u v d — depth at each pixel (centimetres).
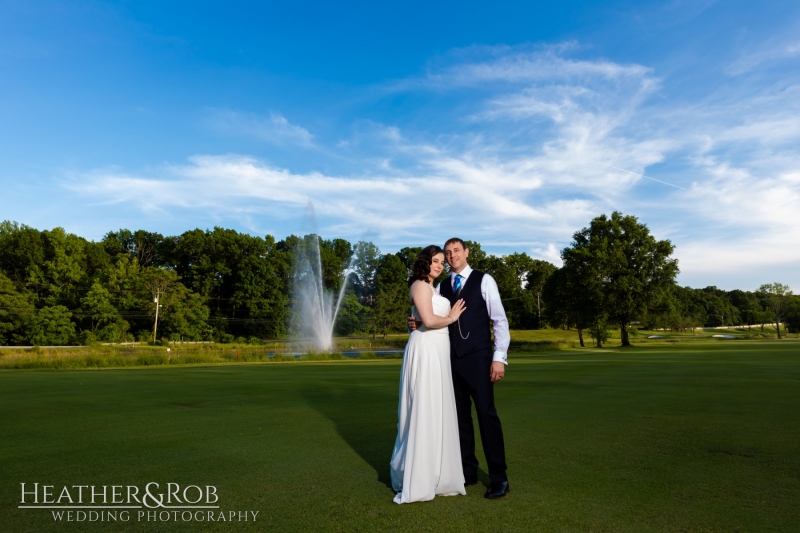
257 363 2600
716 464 441
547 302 5938
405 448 369
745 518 315
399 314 8175
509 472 422
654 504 340
